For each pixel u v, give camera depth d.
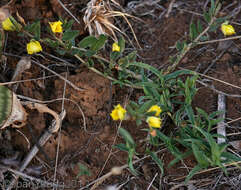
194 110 0.62
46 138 0.60
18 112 0.58
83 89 0.61
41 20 0.64
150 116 0.54
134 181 0.59
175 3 0.71
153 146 0.60
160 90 0.60
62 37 0.58
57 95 0.61
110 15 0.65
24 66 0.61
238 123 0.61
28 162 0.59
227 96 0.62
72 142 0.60
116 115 0.54
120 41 0.59
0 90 0.57
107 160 0.60
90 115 0.61
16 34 0.64
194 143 0.57
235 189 0.57
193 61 0.66
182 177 0.58
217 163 0.54
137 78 0.62
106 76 0.61
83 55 0.64
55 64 0.63
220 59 0.65
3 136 0.60
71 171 0.59
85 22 0.64
